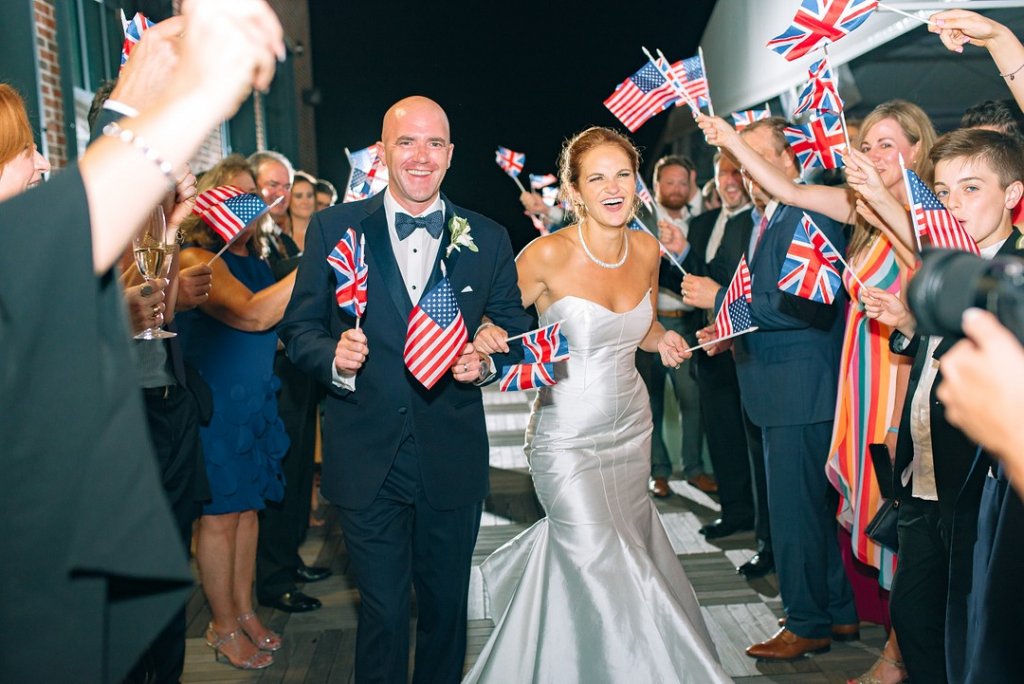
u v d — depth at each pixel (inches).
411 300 105.0
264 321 130.6
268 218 176.9
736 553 180.1
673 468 249.9
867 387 129.3
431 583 107.0
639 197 157.6
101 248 40.1
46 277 39.2
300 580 173.3
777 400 133.8
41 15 207.8
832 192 132.6
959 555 90.7
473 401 107.4
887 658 123.7
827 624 135.6
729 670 131.7
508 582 122.4
